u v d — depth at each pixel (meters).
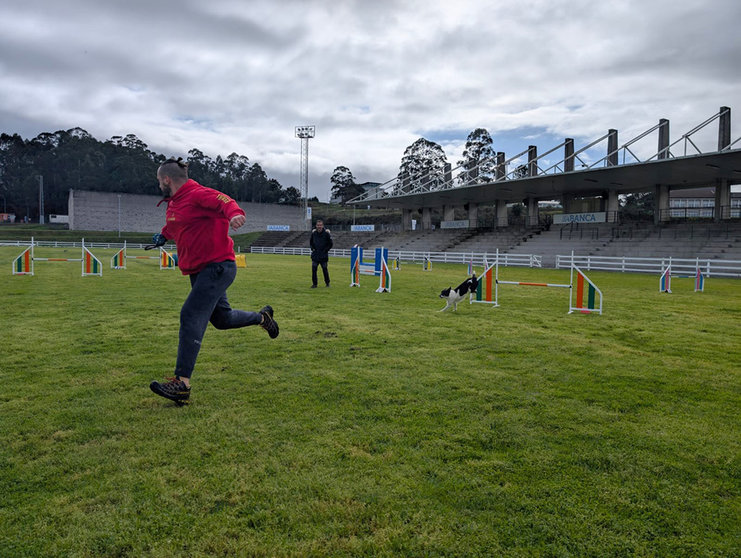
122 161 90.38
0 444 2.89
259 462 2.67
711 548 1.97
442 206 52.69
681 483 2.49
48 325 7.10
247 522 2.12
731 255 25.72
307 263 29.67
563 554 1.93
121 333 6.50
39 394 3.84
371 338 6.27
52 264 23.22
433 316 8.29
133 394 3.85
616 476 2.56
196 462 2.67
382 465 2.65
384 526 2.10
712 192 56.19
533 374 4.57
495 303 9.82
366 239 56.56
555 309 9.45
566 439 3.04
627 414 3.50
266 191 111.38
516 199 44.88
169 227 3.59
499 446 2.92
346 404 3.65
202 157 108.50
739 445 2.97
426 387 4.11
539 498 2.33
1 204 102.19
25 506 2.23
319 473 2.55
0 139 101.00
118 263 21.08
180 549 1.95
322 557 1.90
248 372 4.54
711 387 4.20
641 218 48.62
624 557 1.91
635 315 8.74
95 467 2.61
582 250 32.88
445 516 2.18
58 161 93.44
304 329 6.89
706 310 9.52
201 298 3.55
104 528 2.08
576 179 32.62
